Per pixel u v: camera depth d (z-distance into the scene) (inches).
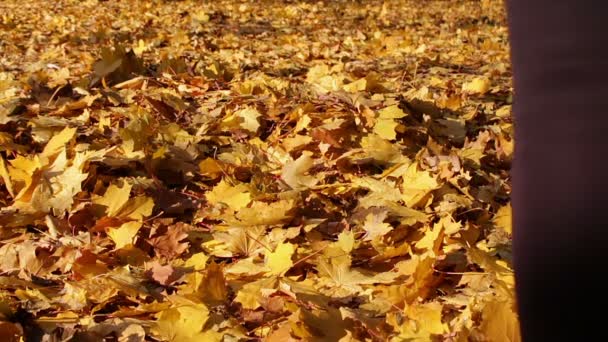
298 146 130.4
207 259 103.6
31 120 130.1
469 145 137.3
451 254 104.7
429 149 129.9
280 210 108.7
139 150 123.3
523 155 61.4
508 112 154.5
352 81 161.5
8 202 114.7
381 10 433.7
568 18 60.7
